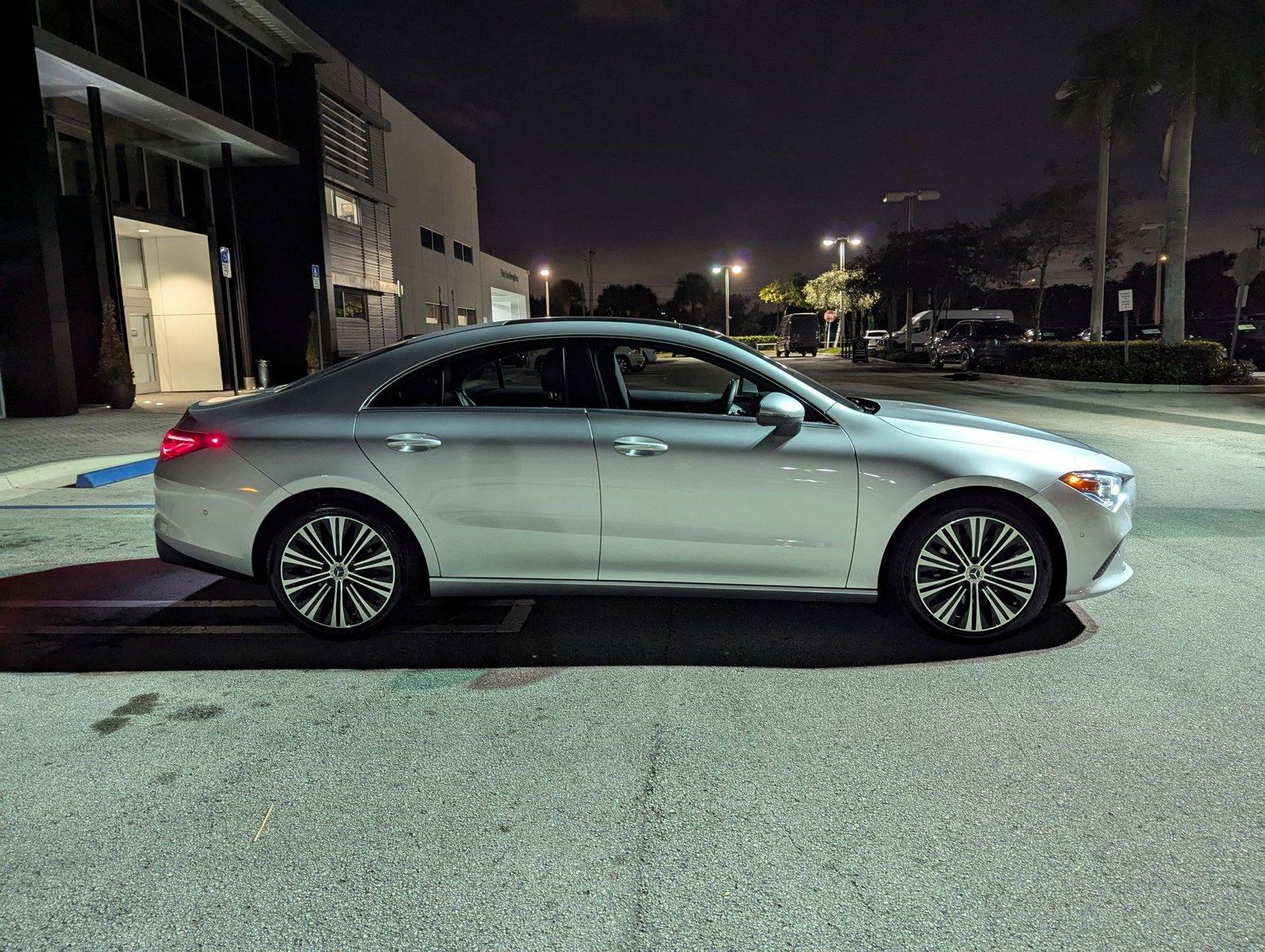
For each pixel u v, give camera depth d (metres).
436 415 4.02
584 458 3.92
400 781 2.88
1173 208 20.94
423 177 39.47
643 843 2.51
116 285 16.92
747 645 4.12
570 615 4.59
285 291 23.41
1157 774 2.89
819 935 2.11
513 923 2.17
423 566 4.11
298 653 4.05
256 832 2.57
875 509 3.92
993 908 2.21
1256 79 19.48
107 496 8.09
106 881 2.34
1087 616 4.54
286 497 4.00
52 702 3.52
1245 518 6.88
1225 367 19.72
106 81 15.66
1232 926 2.13
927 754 3.05
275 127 22.75
